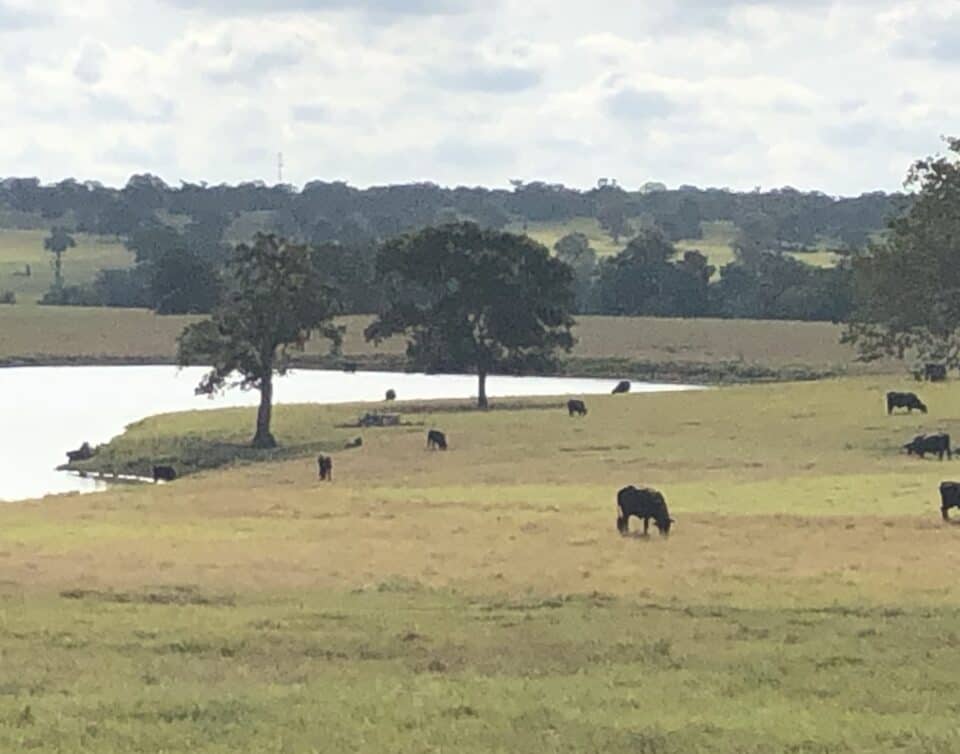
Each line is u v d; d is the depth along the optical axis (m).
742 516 40.91
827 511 42.69
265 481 59.94
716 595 27.47
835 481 52.00
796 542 35.47
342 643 22.52
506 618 24.92
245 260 88.56
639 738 16.52
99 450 81.94
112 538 37.09
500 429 79.44
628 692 19.03
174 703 18.06
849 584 28.86
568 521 40.06
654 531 37.75
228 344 86.25
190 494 51.31
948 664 21.08
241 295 87.19
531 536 36.91
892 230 72.56
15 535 37.97
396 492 50.78
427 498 47.91
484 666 21.02
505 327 96.75
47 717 17.39
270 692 18.88
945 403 83.88
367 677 20.14
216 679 19.94
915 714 18.03
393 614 25.16
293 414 94.25
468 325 98.12
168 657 21.41
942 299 69.12
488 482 55.59
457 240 98.62
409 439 76.75
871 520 39.66
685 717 17.58
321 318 87.94
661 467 60.00
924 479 51.94
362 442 76.88
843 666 20.98
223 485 58.16
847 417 78.88
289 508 44.88
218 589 27.98
